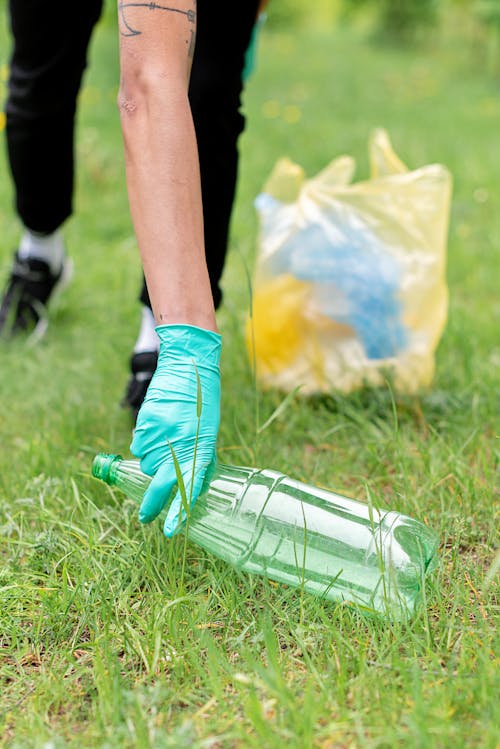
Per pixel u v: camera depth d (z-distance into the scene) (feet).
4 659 4.30
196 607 4.50
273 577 4.62
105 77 22.54
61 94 7.41
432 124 19.60
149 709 3.82
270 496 4.67
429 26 34.86
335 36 40.75
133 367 6.62
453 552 4.82
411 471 5.92
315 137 17.98
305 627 4.20
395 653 3.99
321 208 7.20
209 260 6.18
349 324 6.99
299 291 7.05
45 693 3.95
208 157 5.86
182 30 4.53
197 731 3.70
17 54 7.26
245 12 5.66
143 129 4.44
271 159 16.02
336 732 3.58
